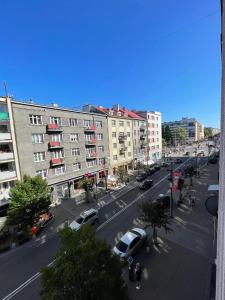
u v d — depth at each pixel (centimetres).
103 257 860
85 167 3781
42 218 2389
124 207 2717
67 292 786
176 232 1912
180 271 1394
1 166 2612
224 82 491
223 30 515
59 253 875
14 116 2617
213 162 5478
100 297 776
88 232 927
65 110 3350
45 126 3031
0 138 2475
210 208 991
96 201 3075
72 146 3488
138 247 1645
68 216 2612
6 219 2216
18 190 2072
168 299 1177
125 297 895
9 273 1532
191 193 3006
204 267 1419
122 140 4859
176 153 8738
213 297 1147
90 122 3922
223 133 482
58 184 3253
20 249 1864
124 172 4275
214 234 1769
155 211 1695
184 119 16350
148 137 6381
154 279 1333
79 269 795
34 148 2875
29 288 1366
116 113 4834
